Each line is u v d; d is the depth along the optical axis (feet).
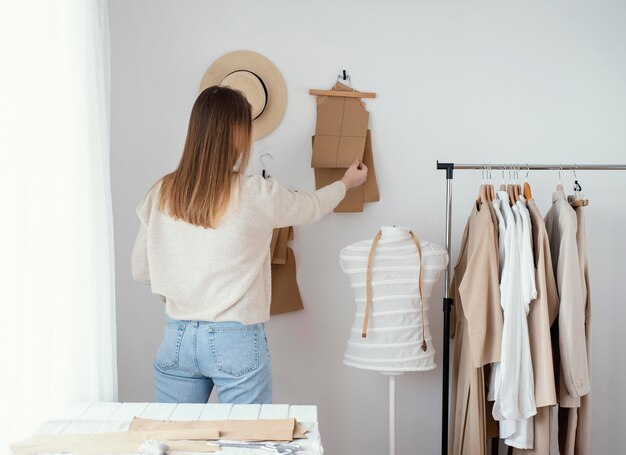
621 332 11.19
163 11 10.44
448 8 10.81
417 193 10.86
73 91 7.19
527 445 8.76
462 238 9.87
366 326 9.11
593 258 11.14
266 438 5.99
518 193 9.19
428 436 11.03
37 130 6.47
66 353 7.20
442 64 10.83
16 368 6.02
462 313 9.69
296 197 7.86
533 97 10.95
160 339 10.62
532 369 8.61
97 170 7.38
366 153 10.67
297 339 10.81
